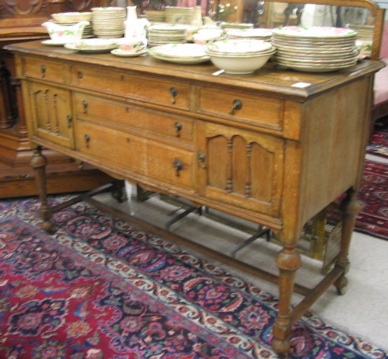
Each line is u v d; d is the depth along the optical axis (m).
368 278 2.29
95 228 2.72
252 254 2.47
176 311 2.05
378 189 3.22
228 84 1.56
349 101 1.71
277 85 1.46
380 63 1.79
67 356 1.81
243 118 1.59
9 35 2.78
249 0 2.45
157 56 1.86
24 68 2.38
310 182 1.60
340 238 2.21
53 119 2.36
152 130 1.92
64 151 2.35
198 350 1.84
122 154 2.08
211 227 2.74
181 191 1.89
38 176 2.57
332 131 1.66
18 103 2.97
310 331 1.94
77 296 2.14
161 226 2.74
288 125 1.47
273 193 1.61
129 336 1.91
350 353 1.83
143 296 2.14
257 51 1.58
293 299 2.13
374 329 1.96
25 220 2.80
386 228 2.72
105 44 2.09
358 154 1.92
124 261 2.41
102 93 2.02
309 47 1.57
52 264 2.38
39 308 2.07
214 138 1.71
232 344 1.87
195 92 1.69
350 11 2.29
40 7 2.98
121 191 2.99
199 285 2.22
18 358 1.81
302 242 2.43
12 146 3.05
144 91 1.87
